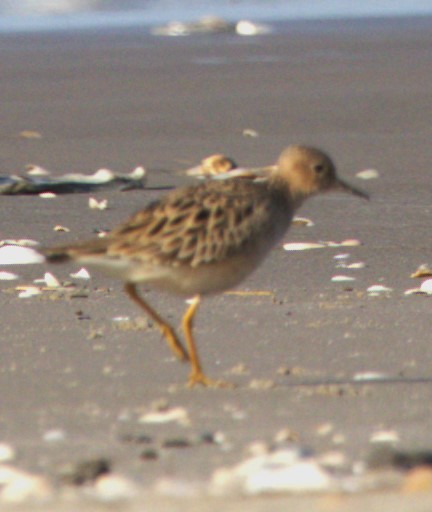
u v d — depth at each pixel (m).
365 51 73.00
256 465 10.69
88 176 31.12
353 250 23.23
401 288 20.20
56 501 9.48
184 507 9.07
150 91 54.00
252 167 34.00
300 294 19.73
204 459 11.50
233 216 14.33
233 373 15.30
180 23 95.44
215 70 62.78
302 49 75.50
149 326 17.56
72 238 24.59
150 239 13.98
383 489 9.62
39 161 35.50
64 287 20.27
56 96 52.38
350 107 47.22
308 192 15.62
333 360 15.85
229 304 18.97
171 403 13.95
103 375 15.18
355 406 13.74
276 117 44.84
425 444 12.06
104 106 48.66
